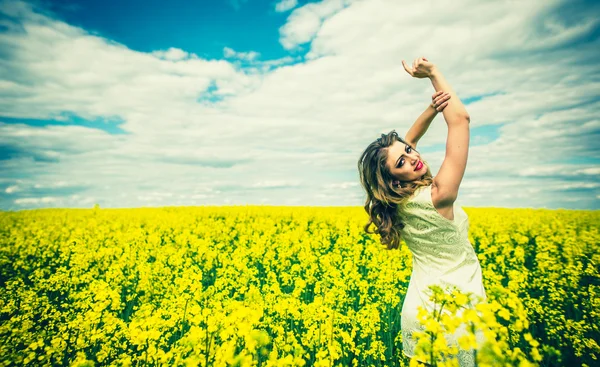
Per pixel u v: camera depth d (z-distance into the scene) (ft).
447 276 8.05
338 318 13.06
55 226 50.55
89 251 28.43
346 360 12.66
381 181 8.43
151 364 10.38
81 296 14.98
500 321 11.66
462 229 8.02
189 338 7.17
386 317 15.51
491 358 4.44
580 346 12.70
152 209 79.05
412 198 8.02
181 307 13.56
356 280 18.56
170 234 42.34
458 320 4.99
